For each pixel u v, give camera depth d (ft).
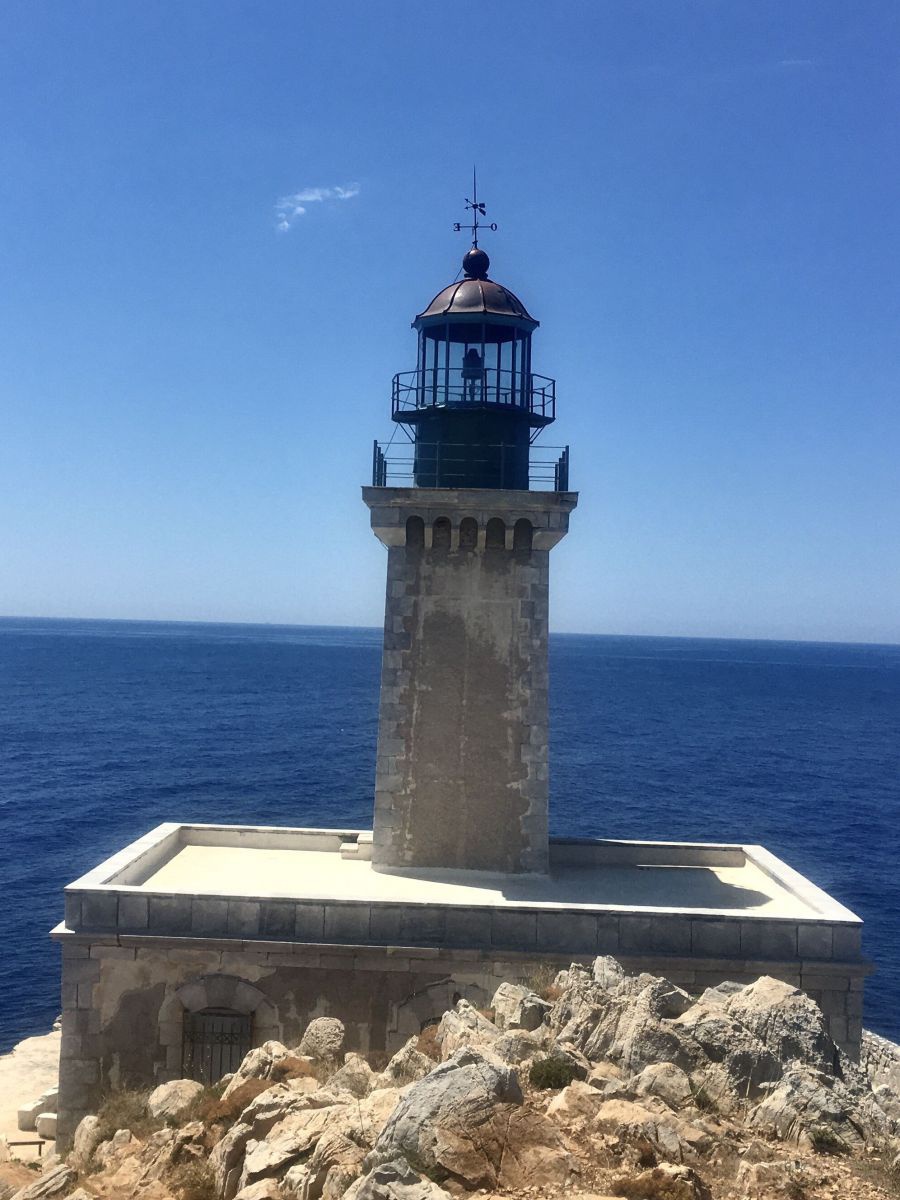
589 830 243.40
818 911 73.10
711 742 425.69
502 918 70.23
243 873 81.82
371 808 262.67
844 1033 68.90
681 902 78.07
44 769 315.17
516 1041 47.98
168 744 373.20
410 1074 49.42
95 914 70.74
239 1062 69.97
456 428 84.53
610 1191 35.24
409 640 82.79
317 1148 40.63
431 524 81.92
